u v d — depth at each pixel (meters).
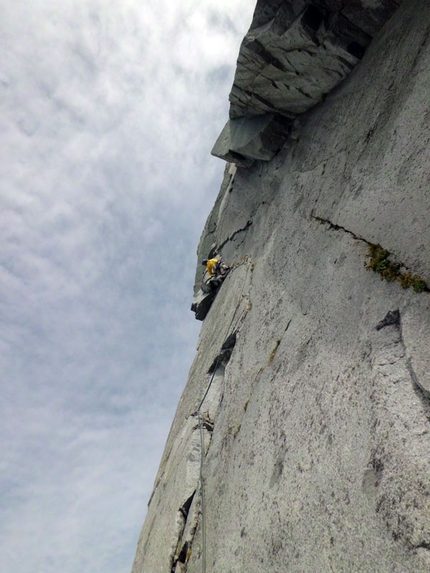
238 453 4.47
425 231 3.06
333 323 3.78
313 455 3.21
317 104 6.31
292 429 3.64
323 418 3.30
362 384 3.04
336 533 2.66
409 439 2.48
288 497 3.27
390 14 4.75
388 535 2.33
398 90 4.11
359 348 3.26
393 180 3.62
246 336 5.89
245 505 3.83
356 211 4.07
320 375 3.61
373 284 3.43
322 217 4.90
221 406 5.72
